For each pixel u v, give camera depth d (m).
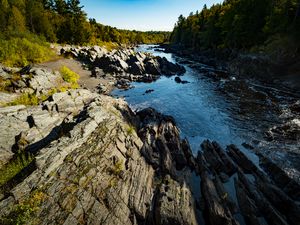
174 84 43.28
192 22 114.06
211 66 66.69
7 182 10.79
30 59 46.81
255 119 25.97
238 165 16.94
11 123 14.62
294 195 14.03
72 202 10.16
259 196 13.05
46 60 51.78
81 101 20.39
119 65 53.59
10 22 61.53
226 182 15.20
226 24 68.62
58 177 10.85
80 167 12.01
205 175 15.00
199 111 28.97
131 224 10.89
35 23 74.31
